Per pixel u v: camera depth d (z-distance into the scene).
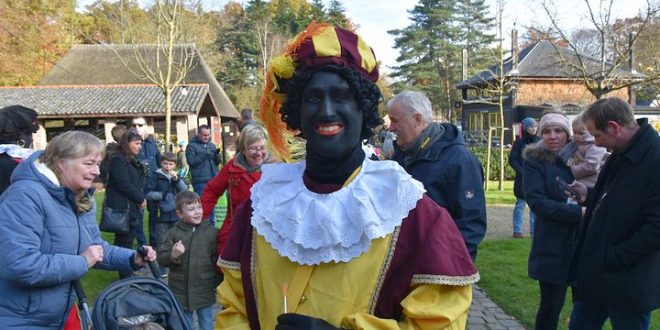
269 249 1.48
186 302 3.86
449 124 3.21
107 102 21.12
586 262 2.85
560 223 3.27
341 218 1.40
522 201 7.64
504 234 7.99
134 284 2.84
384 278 1.37
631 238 2.61
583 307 3.30
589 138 3.30
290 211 1.43
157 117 21.20
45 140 21.22
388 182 1.43
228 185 4.02
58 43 29.50
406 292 1.38
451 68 46.44
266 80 1.58
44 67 28.83
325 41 1.41
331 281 1.38
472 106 27.62
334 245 1.37
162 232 6.15
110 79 27.78
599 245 2.77
